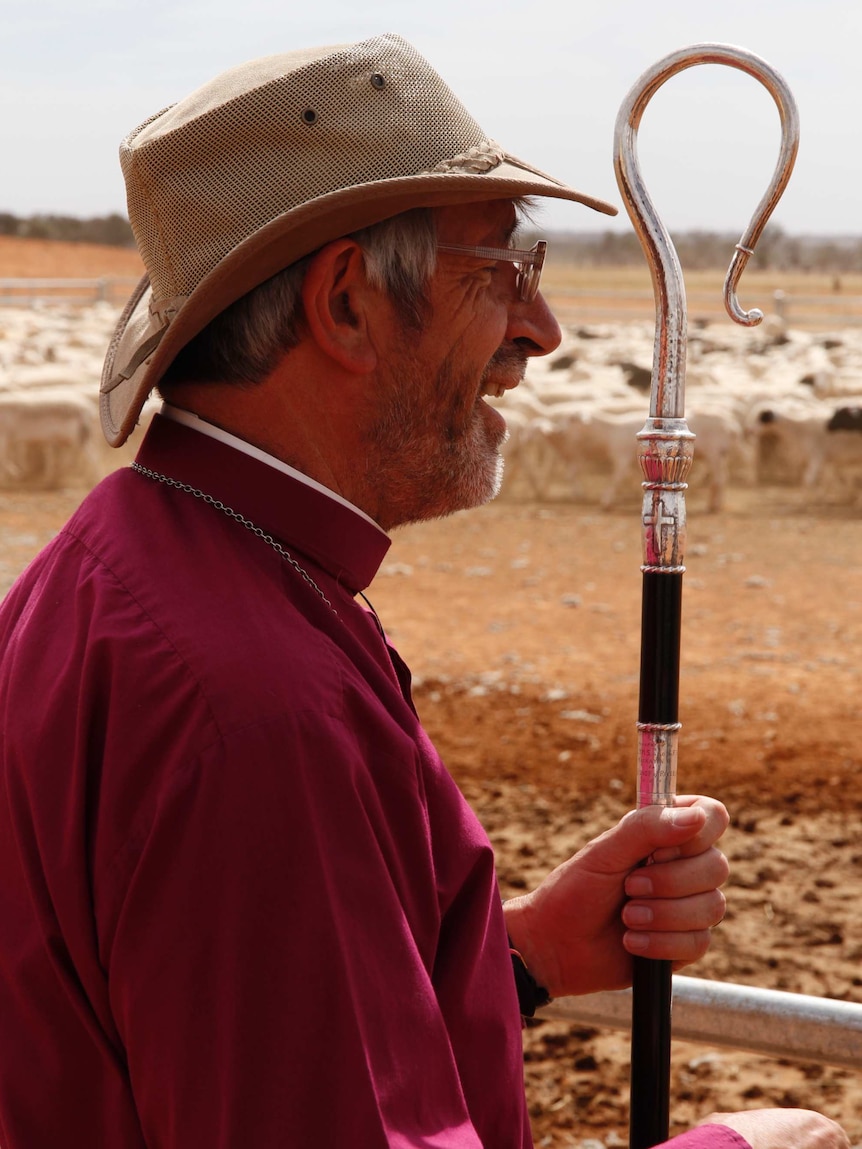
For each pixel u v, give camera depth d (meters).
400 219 1.25
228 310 1.24
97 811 1.06
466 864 1.23
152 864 1.01
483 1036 1.20
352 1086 0.98
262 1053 0.98
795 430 13.11
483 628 8.27
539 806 5.32
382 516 1.36
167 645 1.07
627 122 1.32
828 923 4.36
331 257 1.22
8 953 1.14
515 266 1.37
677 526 1.32
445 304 1.29
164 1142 1.04
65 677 1.11
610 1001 1.51
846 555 10.68
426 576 9.80
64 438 13.22
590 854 1.45
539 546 10.98
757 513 12.66
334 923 1.00
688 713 6.49
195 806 1.00
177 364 1.28
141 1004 1.02
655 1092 1.41
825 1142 1.23
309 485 1.26
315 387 1.27
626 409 13.54
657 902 1.40
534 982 1.50
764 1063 3.56
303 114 1.20
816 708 6.59
